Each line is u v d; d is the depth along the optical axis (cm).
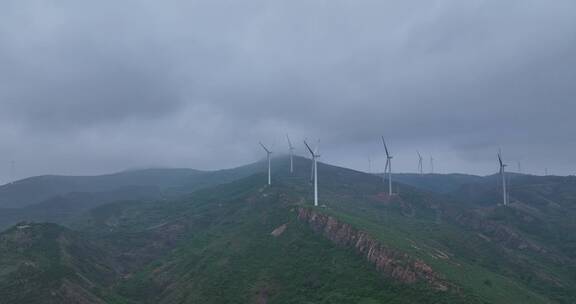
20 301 14400
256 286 15200
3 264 16612
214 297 15075
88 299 15300
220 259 18250
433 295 11944
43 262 17125
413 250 14938
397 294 12475
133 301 16688
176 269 19188
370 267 14300
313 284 14338
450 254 18438
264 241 18938
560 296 16762
